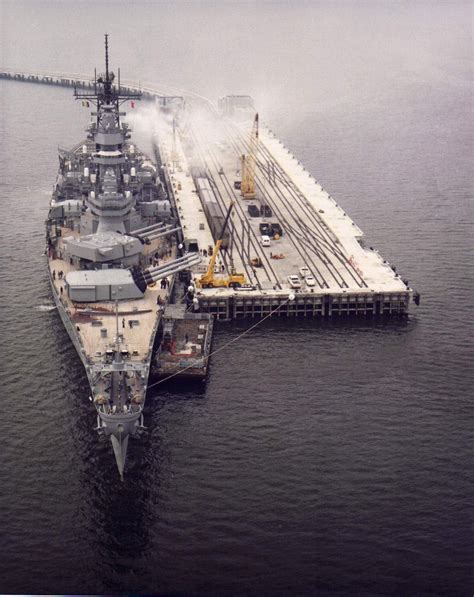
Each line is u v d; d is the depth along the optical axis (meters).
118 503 126.62
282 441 141.00
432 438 142.00
